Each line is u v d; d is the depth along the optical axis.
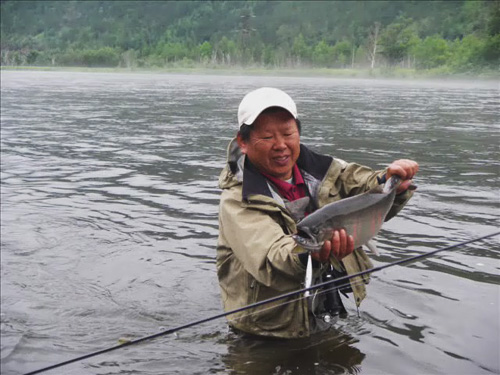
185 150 8.78
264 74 62.12
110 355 2.97
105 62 98.94
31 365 2.93
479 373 2.57
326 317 3.16
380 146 7.89
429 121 10.06
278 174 3.00
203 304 3.62
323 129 9.77
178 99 19.39
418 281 3.56
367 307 3.28
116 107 16.42
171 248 4.56
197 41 123.00
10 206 5.84
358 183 3.11
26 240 4.80
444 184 5.73
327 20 95.38
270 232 2.78
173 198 5.98
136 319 3.45
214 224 5.12
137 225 5.13
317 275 2.96
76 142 9.84
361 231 2.50
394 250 4.10
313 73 59.78
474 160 6.73
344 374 2.64
